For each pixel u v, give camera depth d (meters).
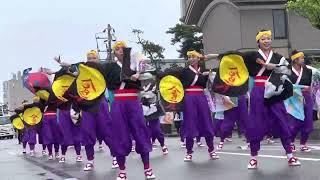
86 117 9.88
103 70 7.53
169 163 9.96
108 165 10.57
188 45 42.25
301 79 10.34
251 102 8.01
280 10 33.16
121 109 7.41
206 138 10.12
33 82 13.61
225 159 9.98
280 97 7.89
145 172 7.74
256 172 7.71
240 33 32.81
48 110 13.61
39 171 10.34
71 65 10.76
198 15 41.28
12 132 44.81
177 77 10.14
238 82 8.26
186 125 10.05
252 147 8.14
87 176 8.80
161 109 12.46
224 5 34.69
